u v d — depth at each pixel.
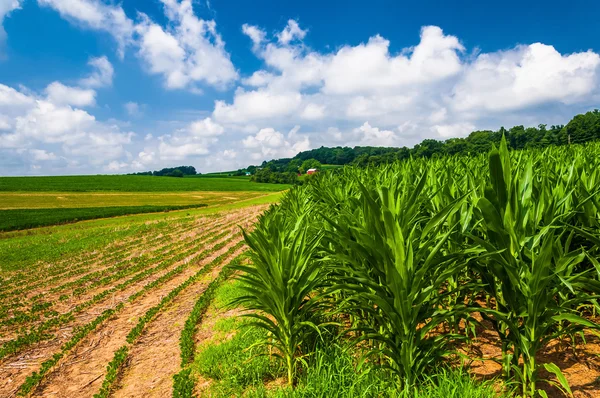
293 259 3.81
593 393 3.05
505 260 2.84
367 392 3.26
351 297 3.34
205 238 19.22
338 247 3.92
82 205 53.09
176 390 4.33
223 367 4.61
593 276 3.75
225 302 7.66
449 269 3.03
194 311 7.20
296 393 3.46
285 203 10.44
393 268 2.84
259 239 3.74
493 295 3.42
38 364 6.00
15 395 5.06
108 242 19.83
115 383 5.01
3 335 7.45
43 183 88.50
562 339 3.87
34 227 32.53
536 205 3.18
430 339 3.26
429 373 3.40
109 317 7.99
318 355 3.93
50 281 11.95
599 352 3.67
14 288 11.54
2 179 95.44
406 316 3.01
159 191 81.94
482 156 9.43
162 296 9.26
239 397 3.92
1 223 32.22
